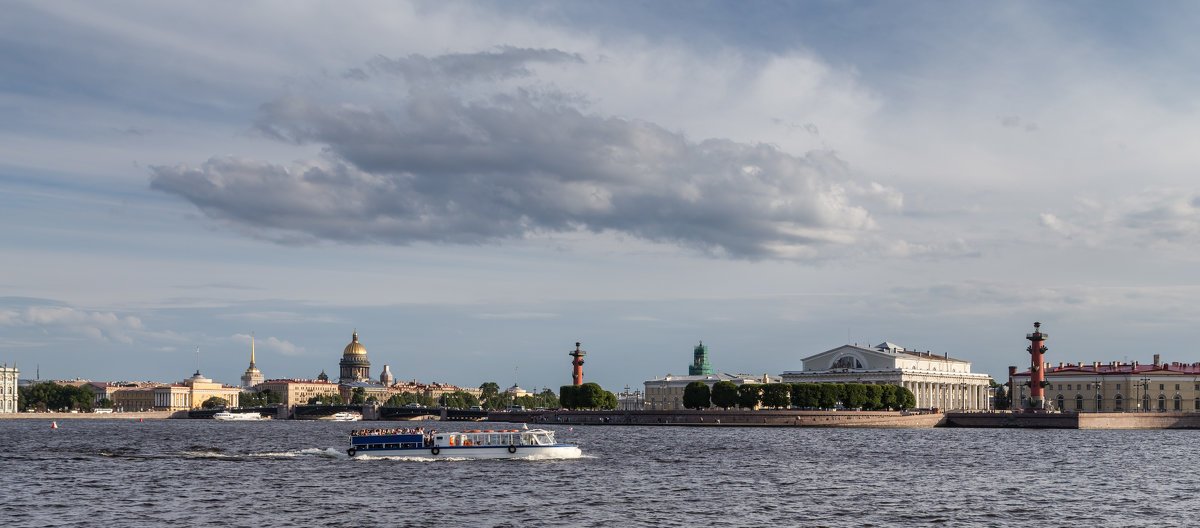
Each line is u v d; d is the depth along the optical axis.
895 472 116.31
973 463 129.88
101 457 132.50
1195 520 81.56
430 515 80.12
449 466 116.56
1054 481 107.88
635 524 76.81
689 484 101.62
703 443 171.75
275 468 114.25
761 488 98.94
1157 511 86.06
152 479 103.25
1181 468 125.19
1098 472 118.62
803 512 83.31
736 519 79.62
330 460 124.38
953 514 83.19
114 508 83.50
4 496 90.69
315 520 77.88
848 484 103.31
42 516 79.56
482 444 126.56
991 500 91.62
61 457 132.75
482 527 75.38
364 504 85.50
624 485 99.94
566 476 107.06
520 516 79.94
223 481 101.12
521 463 121.56
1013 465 127.38
